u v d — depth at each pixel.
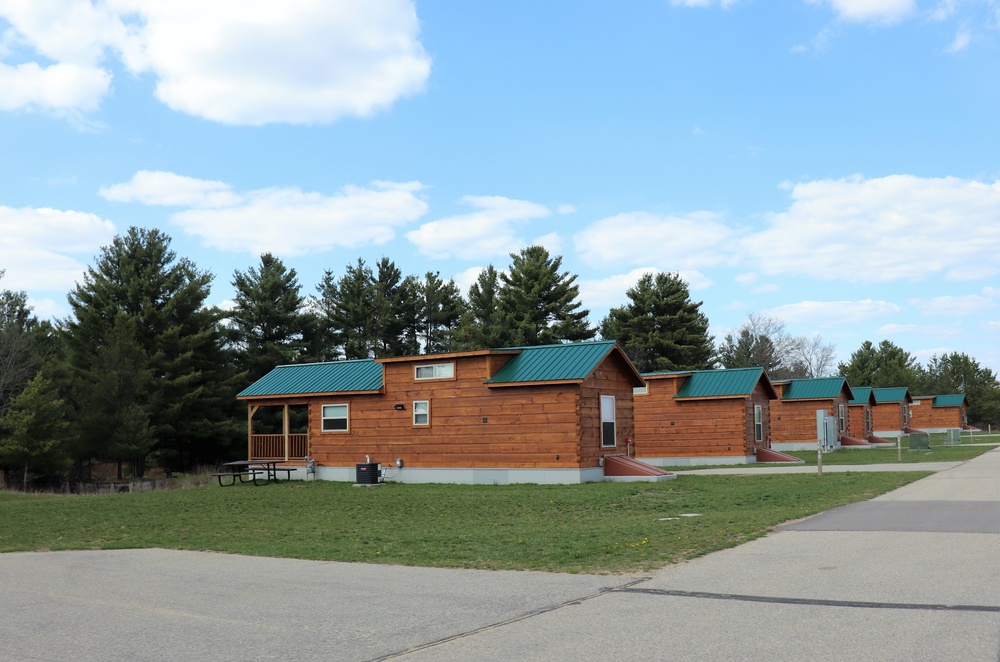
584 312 63.34
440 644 6.90
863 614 7.36
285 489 27.03
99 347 43.25
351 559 11.97
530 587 9.26
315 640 7.16
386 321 59.84
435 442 28.30
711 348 72.62
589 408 26.39
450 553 12.05
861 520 13.80
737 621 7.28
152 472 50.47
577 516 16.81
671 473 26.78
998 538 11.46
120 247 47.22
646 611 7.82
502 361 27.94
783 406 49.03
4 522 18.44
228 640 7.24
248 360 52.38
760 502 17.73
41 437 37.69
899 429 65.94
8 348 44.59
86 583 10.45
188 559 12.54
